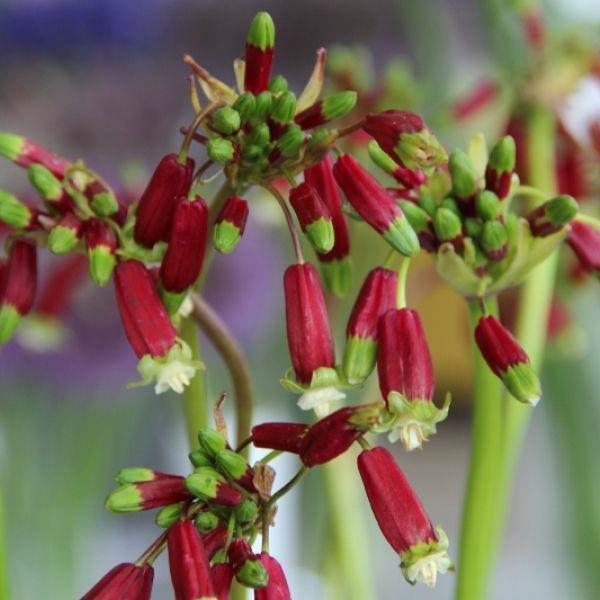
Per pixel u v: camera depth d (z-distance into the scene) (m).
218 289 0.71
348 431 0.47
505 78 0.65
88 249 0.49
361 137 0.62
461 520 0.55
